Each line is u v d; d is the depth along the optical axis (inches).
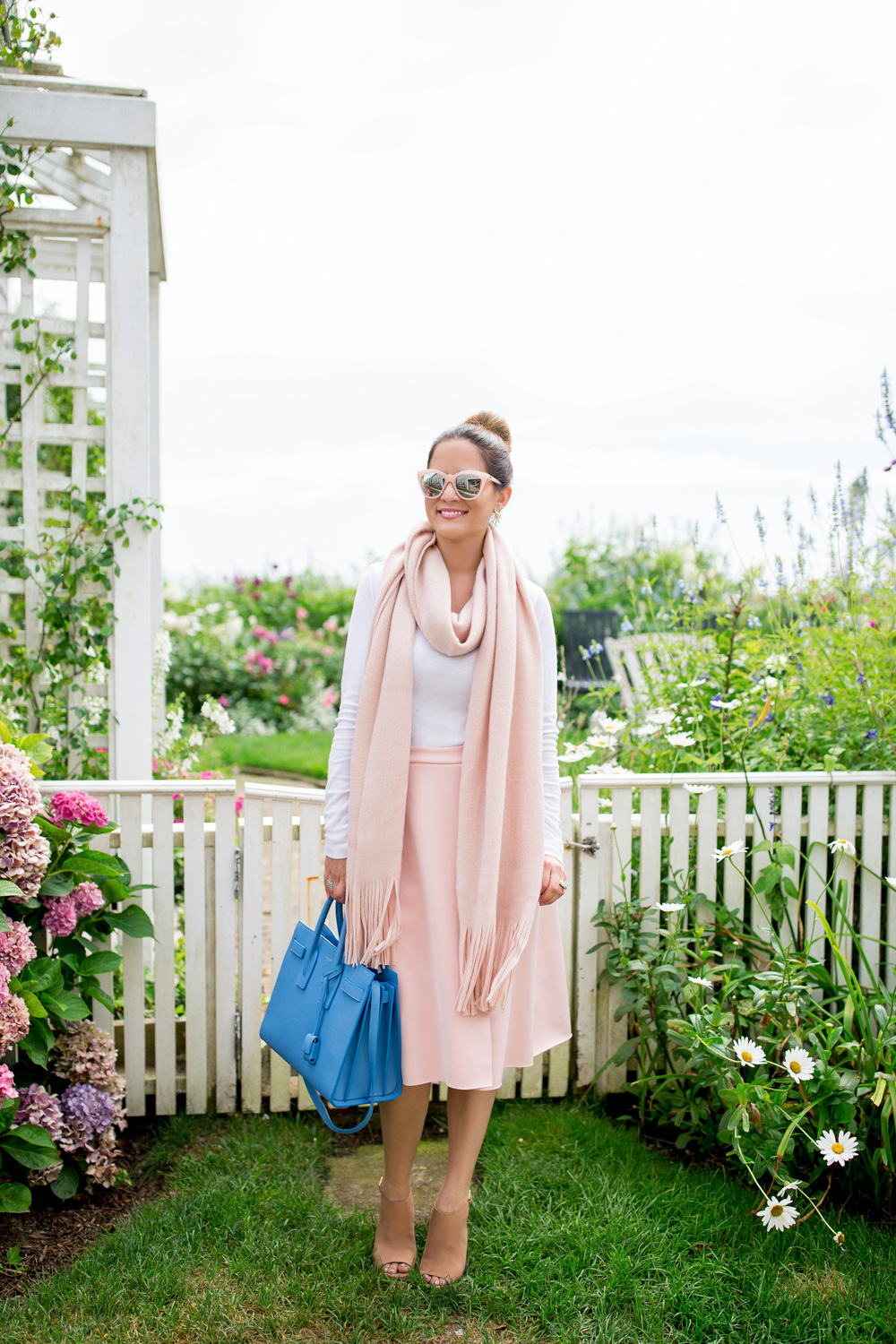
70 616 127.0
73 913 90.4
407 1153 78.0
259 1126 102.0
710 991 98.0
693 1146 99.3
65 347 127.3
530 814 76.6
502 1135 100.3
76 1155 89.2
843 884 110.6
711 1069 88.7
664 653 156.4
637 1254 79.9
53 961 85.7
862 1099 89.0
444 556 79.0
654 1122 103.7
